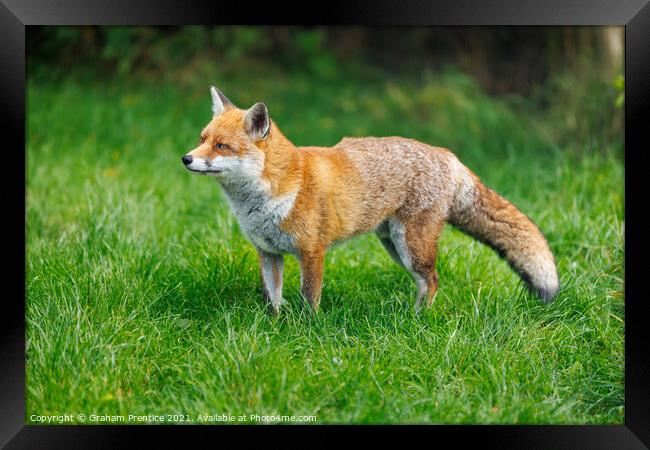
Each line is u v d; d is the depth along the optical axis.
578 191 16.92
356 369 9.93
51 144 21.88
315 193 11.29
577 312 12.02
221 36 28.47
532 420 9.30
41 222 16.05
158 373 10.34
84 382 9.59
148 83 27.89
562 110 23.84
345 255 14.05
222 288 12.45
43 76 27.44
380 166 11.94
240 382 9.63
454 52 29.23
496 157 22.72
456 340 10.73
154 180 18.75
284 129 25.20
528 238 12.45
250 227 11.44
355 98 27.50
